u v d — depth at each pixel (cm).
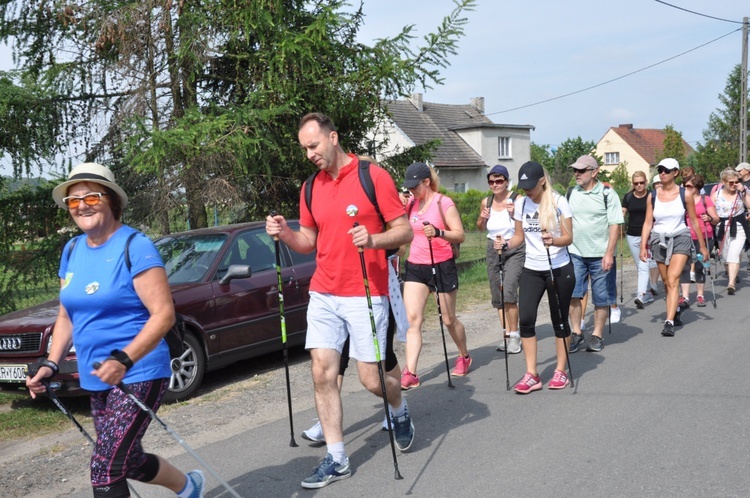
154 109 1073
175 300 657
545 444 487
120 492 316
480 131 3912
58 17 1007
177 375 647
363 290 431
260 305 734
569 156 4016
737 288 1197
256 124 979
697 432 498
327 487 432
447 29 1061
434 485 427
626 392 603
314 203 442
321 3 1102
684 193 845
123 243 325
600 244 763
